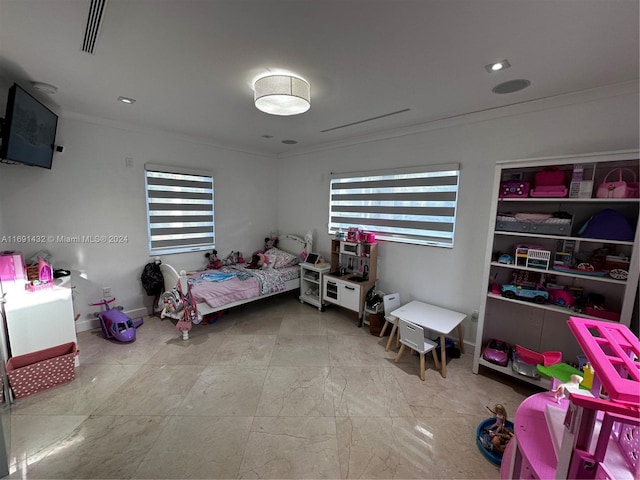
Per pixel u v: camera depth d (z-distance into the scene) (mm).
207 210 4039
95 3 1259
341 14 1324
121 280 3322
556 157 1998
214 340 2992
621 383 795
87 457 1605
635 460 892
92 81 2094
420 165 3092
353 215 3840
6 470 1479
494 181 2279
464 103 2420
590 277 1976
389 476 1534
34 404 2002
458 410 2037
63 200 2854
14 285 2244
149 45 1609
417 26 1409
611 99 2041
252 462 1601
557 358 2047
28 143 2156
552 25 1370
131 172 3281
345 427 1863
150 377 2342
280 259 4223
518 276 2477
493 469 1586
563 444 892
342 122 3004
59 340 2336
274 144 4145
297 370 2488
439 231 3020
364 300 3371
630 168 1987
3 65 1865
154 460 1598
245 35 1505
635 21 1316
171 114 2826
